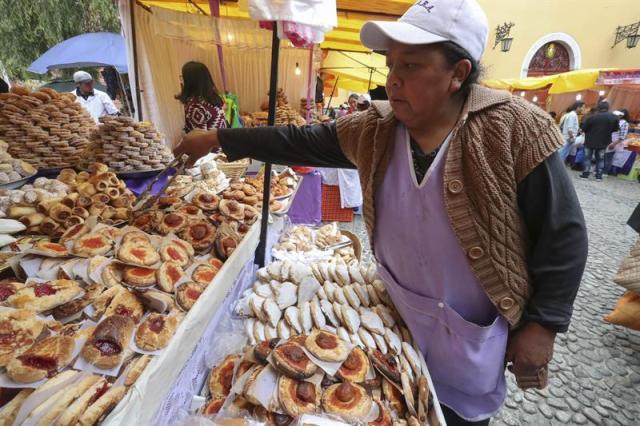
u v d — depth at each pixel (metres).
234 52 4.81
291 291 1.32
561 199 0.78
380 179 0.97
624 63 11.73
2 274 0.89
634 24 11.23
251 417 0.87
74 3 8.72
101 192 1.30
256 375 0.93
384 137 0.93
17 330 0.68
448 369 1.03
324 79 9.02
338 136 1.07
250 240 1.34
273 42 1.34
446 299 0.96
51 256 0.90
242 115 4.98
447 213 0.84
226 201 1.48
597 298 3.04
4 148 1.43
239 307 1.27
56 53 6.06
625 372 2.22
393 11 2.87
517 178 0.79
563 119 9.00
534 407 1.97
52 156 1.68
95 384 0.62
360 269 1.46
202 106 2.79
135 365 0.68
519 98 0.82
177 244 1.06
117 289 0.85
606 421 1.89
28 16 8.33
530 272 0.88
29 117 1.62
